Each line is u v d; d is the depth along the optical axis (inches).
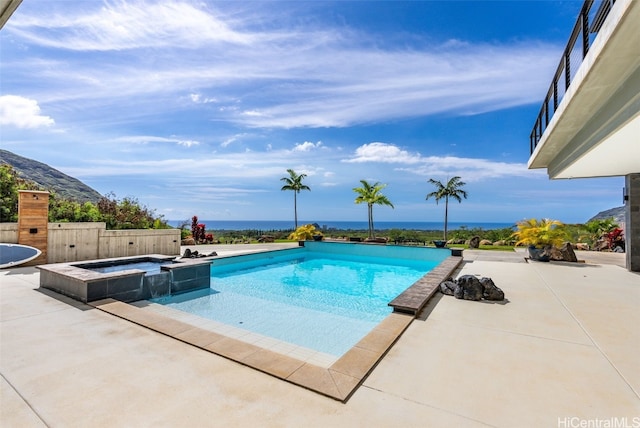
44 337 138.0
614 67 152.5
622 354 124.0
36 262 324.8
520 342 136.7
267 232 959.0
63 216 521.3
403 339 140.4
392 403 90.5
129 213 600.1
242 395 94.1
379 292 299.4
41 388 97.0
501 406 89.0
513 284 258.5
